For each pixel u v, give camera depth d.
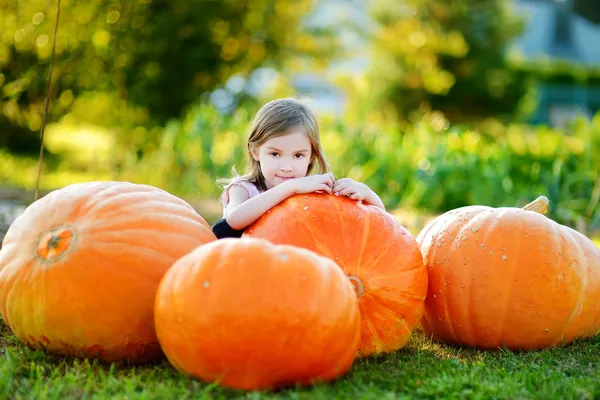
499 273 2.87
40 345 2.65
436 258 3.03
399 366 2.62
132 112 12.17
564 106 24.06
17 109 12.02
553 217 7.01
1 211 6.35
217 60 12.41
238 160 8.84
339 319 2.25
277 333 2.17
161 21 11.50
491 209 3.07
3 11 11.17
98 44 11.55
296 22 13.27
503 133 16.77
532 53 30.80
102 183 2.79
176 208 2.80
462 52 18.53
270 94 13.82
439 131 9.09
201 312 2.20
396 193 8.48
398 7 18.56
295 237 2.67
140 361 2.66
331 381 2.35
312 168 3.41
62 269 2.52
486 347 2.98
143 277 2.55
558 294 2.86
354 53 15.10
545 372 2.55
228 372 2.22
